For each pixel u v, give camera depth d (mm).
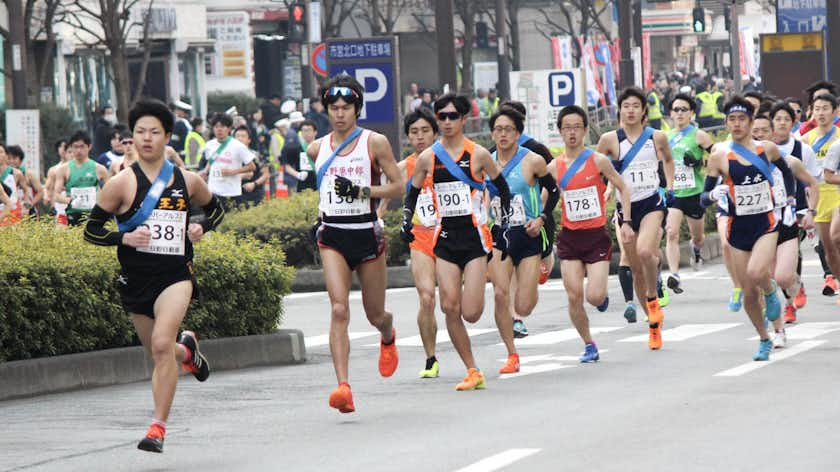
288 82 148125
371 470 22234
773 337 36812
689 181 47344
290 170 67688
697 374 31203
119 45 94875
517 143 32625
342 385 26844
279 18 144375
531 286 32875
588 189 34000
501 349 37625
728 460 22016
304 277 57625
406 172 34562
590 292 33938
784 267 34000
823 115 43469
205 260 36344
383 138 27891
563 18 185625
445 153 29766
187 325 35750
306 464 22969
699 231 48250
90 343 34031
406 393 30328
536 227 32000
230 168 60438
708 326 40406
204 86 127062
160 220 23953
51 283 33031
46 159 91062
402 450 23750
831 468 21250
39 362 32406
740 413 25984
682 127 47375
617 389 29516
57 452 24719
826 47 94250
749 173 32906
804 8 97312
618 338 38656
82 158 54188
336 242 27781
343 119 27797
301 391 31703
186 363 24703
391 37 60750
